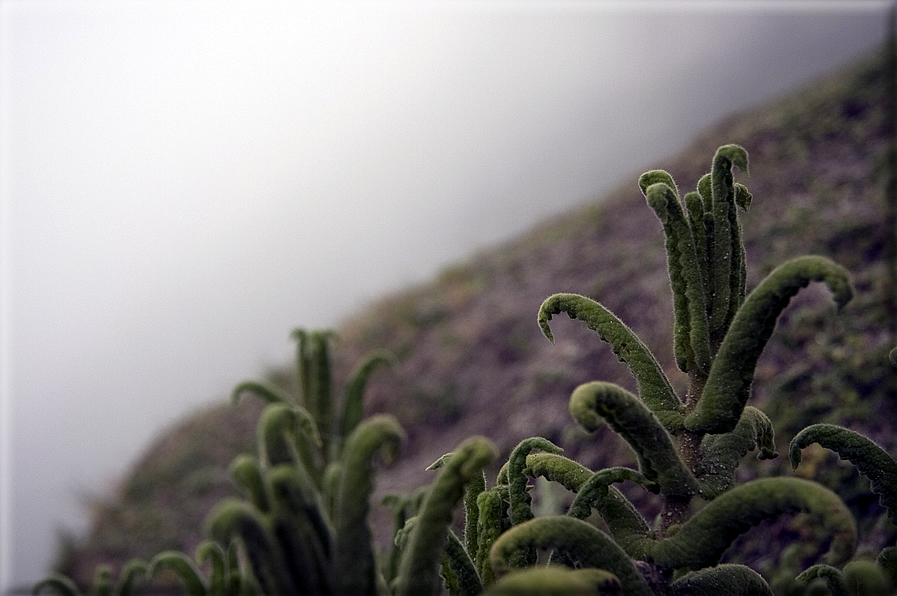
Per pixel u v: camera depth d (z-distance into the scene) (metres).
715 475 0.87
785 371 3.51
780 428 3.17
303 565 0.67
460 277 9.26
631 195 8.03
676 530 0.83
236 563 1.35
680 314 0.91
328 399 2.21
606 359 5.00
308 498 0.68
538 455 1.00
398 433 0.67
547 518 0.77
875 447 0.95
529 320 6.73
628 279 5.69
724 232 0.91
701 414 0.84
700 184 0.97
